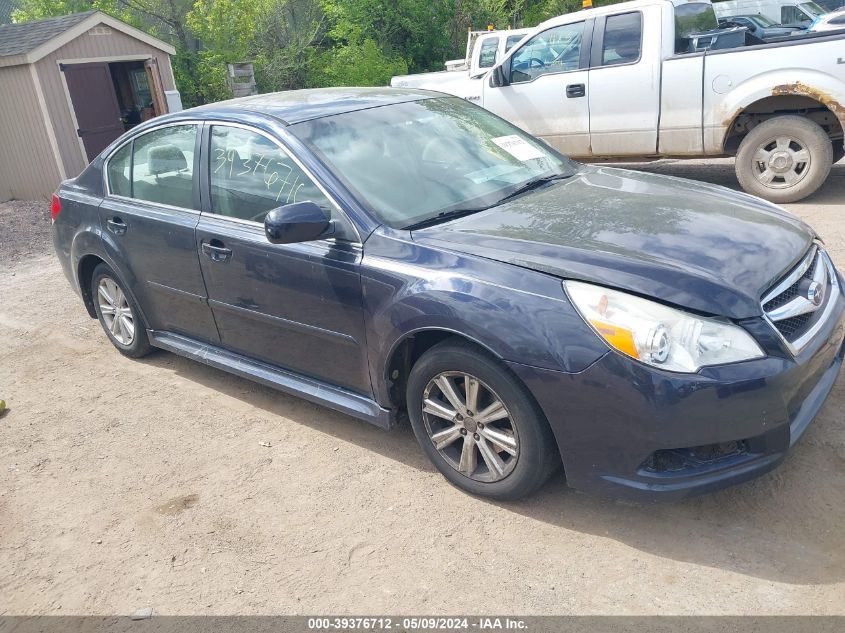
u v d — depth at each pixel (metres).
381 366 3.25
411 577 2.77
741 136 7.49
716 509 2.94
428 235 3.16
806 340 2.76
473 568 2.78
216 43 20.22
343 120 3.78
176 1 21.22
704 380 2.51
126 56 14.15
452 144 3.89
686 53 7.32
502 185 3.69
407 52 24.64
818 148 6.77
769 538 2.75
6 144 13.29
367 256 3.21
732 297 2.61
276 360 3.89
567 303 2.68
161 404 4.40
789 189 7.02
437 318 2.93
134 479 3.63
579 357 2.62
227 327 4.07
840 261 5.34
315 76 22.22
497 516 3.05
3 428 4.30
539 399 2.73
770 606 2.44
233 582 2.86
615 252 2.83
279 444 3.81
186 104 20.59
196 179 4.06
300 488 3.41
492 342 2.78
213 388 4.55
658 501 2.67
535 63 8.24
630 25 7.52
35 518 3.41
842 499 2.89
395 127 3.85
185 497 3.44
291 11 22.59
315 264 3.38
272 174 3.65
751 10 12.84
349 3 23.33
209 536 3.14
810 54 6.58
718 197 3.54
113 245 4.60
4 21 26.89
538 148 4.23
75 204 4.95
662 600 2.53
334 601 2.70
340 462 3.58
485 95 8.65
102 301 5.11
